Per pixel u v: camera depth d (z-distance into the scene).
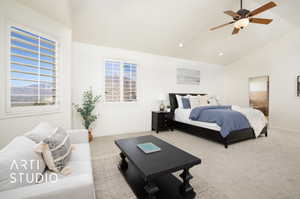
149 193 1.34
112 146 3.05
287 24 3.96
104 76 3.85
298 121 4.29
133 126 4.32
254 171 2.07
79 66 3.54
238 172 2.04
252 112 3.64
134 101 4.34
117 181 1.82
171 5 2.80
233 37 4.30
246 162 2.35
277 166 2.22
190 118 3.85
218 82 6.23
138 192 1.56
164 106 4.75
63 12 2.35
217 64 6.17
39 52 2.28
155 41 3.91
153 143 2.06
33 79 2.21
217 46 4.71
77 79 3.52
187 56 5.13
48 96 2.46
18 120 2.03
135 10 2.82
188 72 5.43
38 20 2.25
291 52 4.40
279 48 4.65
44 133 1.46
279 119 4.68
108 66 3.93
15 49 1.99
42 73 2.35
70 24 2.79
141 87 4.44
